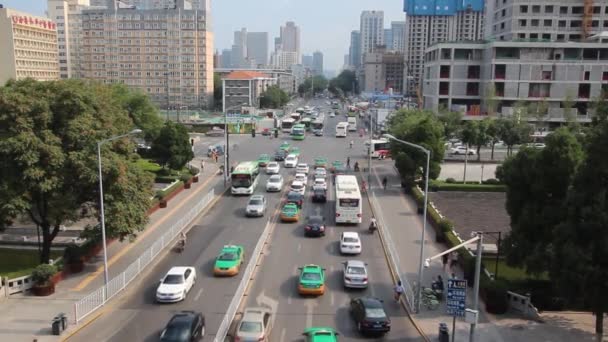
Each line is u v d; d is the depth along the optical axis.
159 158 69.56
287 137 120.88
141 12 178.75
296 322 30.17
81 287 34.88
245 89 190.75
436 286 34.44
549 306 32.88
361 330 28.59
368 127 140.25
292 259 41.09
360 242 43.47
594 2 127.50
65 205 36.22
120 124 45.38
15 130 35.16
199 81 182.00
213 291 34.59
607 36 113.31
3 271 37.88
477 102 118.06
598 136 27.41
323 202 60.22
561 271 27.23
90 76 183.88
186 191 64.62
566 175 30.78
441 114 98.75
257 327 26.70
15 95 35.72
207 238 46.28
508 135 81.69
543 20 130.00
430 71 125.81
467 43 116.12
